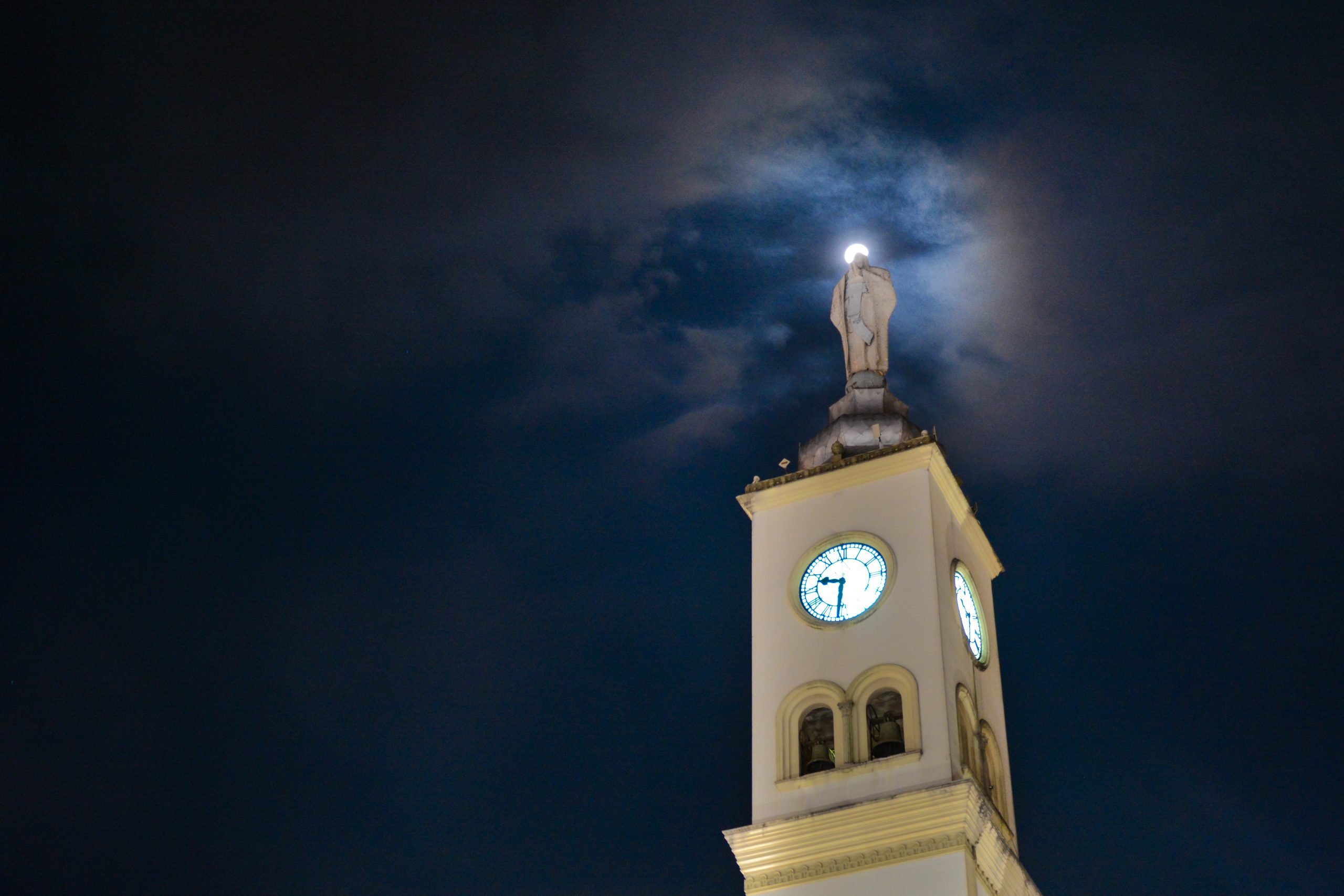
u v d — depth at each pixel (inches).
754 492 2429.9
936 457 2359.7
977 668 2316.7
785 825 2090.3
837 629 2251.5
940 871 2007.9
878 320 2605.8
